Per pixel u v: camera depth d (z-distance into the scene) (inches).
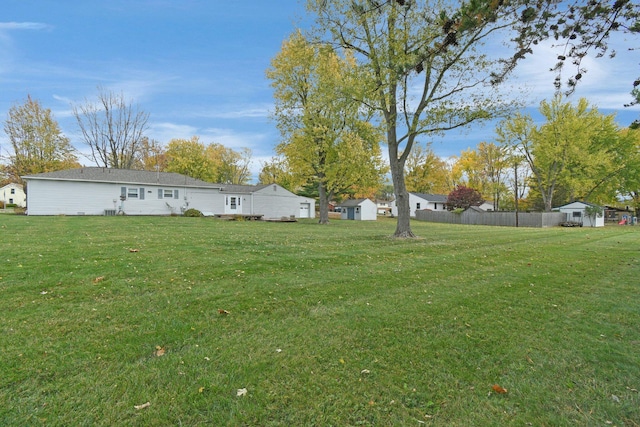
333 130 894.4
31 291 175.3
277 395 94.3
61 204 838.5
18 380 96.3
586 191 1414.9
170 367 107.1
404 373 108.3
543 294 204.8
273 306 168.9
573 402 95.0
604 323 157.6
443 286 219.0
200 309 160.4
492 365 115.2
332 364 112.7
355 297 188.5
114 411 85.0
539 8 141.7
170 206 993.5
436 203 1870.1
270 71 885.2
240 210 1135.6
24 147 1233.4
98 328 134.7
